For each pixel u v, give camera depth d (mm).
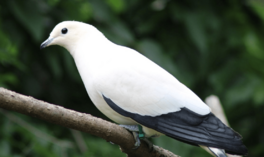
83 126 5766
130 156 6723
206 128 6438
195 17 11367
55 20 10320
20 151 9266
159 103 6609
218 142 6273
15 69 10281
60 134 10188
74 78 10359
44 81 10633
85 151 9742
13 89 10203
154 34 11867
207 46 11352
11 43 9742
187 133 6430
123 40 10602
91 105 11219
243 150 6184
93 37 7250
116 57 6871
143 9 11773
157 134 7035
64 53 10062
